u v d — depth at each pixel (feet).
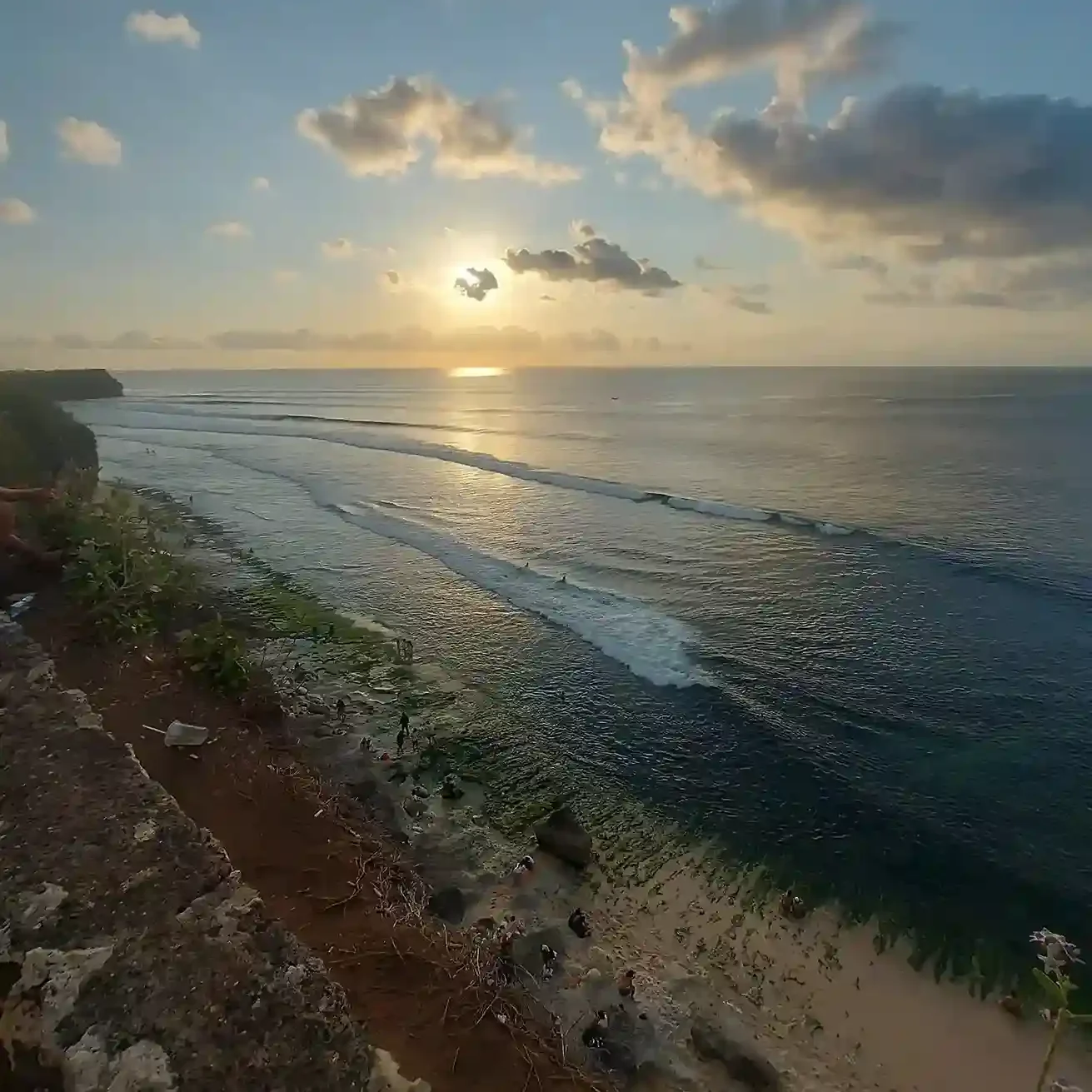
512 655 54.44
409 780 39.11
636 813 37.52
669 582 70.74
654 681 50.49
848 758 42.01
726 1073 24.03
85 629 44.52
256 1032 16.30
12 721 27.76
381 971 22.90
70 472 96.22
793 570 74.38
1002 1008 27.22
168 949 18.03
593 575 73.10
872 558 77.82
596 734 44.34
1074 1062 25.22
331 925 24.81
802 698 48.32
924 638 57.36
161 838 21.80
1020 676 51.26
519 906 30.73
